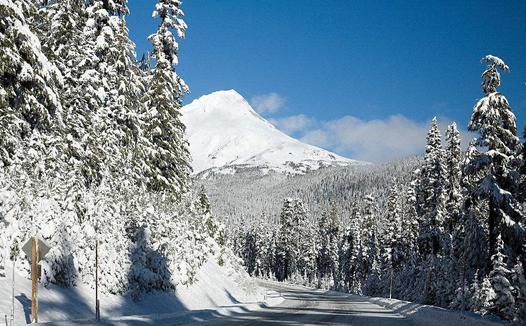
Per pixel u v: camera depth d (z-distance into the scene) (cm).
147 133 3547
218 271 4369
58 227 2112
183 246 3334
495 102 2744
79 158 2683
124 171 3056
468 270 3159
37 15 2452
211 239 4809
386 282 6619
